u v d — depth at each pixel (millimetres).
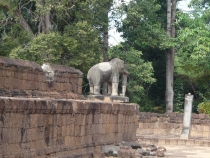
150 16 38344
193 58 38250
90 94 23062
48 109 13695
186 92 45219
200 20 40719
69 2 32906
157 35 38844
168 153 22938
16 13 33625
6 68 16812
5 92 16531
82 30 31266
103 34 37000
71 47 30672
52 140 14195
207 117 33781
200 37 38344
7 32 35875
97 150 17344
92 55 31688
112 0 35250
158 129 34281
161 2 44156
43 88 19234
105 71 23016
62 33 34969
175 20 42031
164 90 45406
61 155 14531
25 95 17531
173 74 44250
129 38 39750
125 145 19797
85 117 16688
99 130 18125
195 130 33844
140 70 36969
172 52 41406
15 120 12070
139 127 33594
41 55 30875
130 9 36562
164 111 44062
